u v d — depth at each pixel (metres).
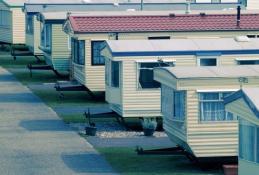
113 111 41.00
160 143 36.47
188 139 31.88
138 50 39.16
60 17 54.12
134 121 41.25
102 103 46.94
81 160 33.66
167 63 39.19
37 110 44.78
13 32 68.69
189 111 31.92
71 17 47.47
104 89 46.53
